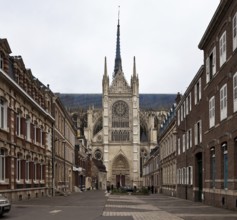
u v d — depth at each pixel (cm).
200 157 4466
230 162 3047
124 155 16662
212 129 3662
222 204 3328
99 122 17275
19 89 4253
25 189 4662
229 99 3080
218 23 3419
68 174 8419
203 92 4097
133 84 16962
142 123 17350
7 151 3956
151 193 8881
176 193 6209
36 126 5319
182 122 5569
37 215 2586
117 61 19712
